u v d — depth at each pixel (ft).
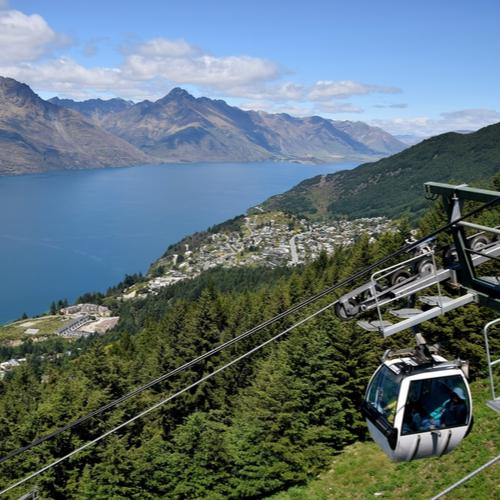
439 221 249.75
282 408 148.77
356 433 161.07
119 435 166.30
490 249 42.75
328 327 170.81
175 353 219.20
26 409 205.67
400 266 42.93
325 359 163.02
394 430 42.96
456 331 165.78
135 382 215.10
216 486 148.25
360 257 255.50
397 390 44.09
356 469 141.59
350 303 42.86
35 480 143.23
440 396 43.60
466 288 42.06
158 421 195.83
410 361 45.55
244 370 218.59
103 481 145.07
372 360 165.17
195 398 203.10
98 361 190.90
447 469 119.24
